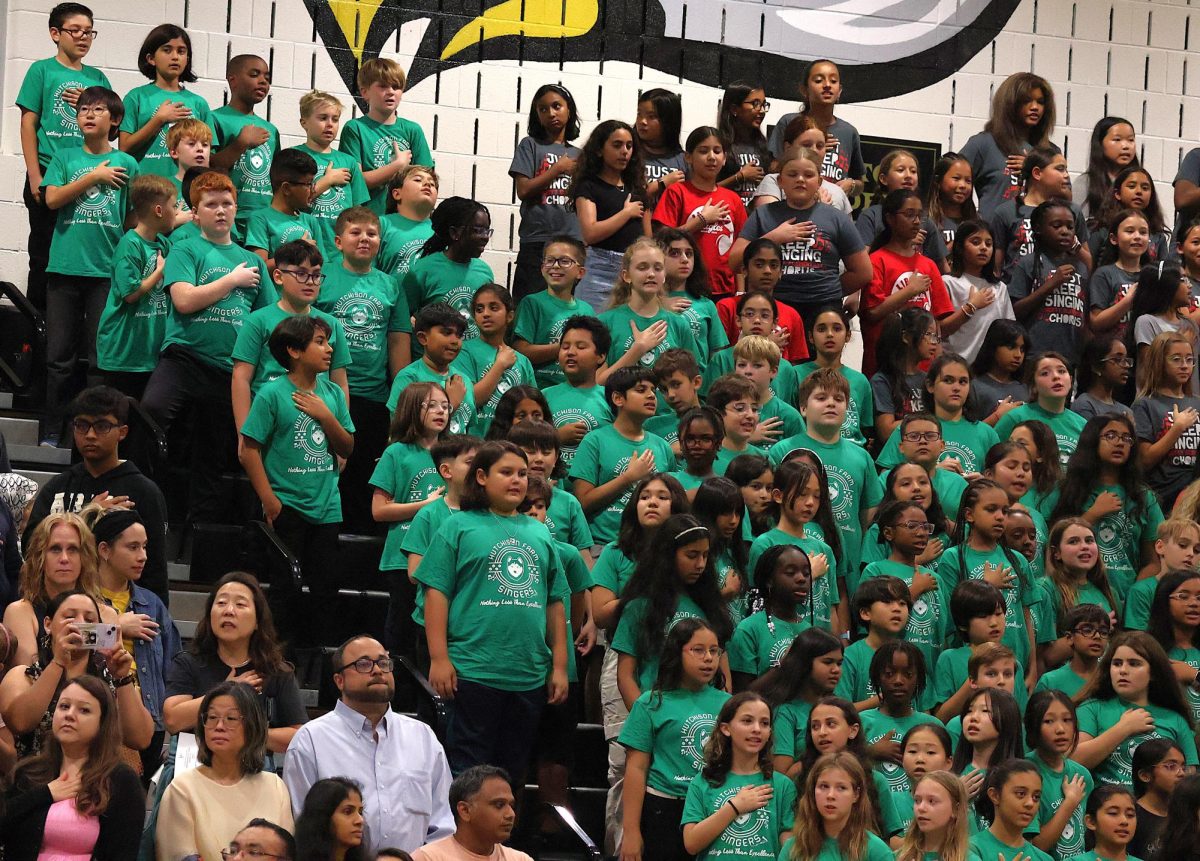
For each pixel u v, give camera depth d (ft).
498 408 62.18
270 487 59.52
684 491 57.67
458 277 71.20
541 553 54.08
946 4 91.09
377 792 47.60
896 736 53.52
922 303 77.20
